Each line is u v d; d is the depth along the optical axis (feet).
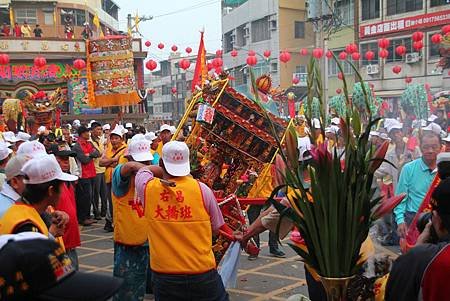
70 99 84.58
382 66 93.81
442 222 7.85
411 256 7.67
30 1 110.01
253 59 53.62
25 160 11.08
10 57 85.15
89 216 33.50
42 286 4.98
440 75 86.07
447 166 11.12
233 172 20.02
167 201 11.82
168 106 204.33
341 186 8.16
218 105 19.10
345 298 8.47
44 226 9.82
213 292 11.93
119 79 52.19
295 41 115.85
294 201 8.72
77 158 32.17
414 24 89.10
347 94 8.66
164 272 11.73
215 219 12.32
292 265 23.21
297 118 24.52
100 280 5.30
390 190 20.72
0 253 5.08
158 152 27.50
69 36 98.78
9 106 48.14
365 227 8.35
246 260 24.17
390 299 7.84
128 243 15.38
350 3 99.86
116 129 27.99
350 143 8.27
